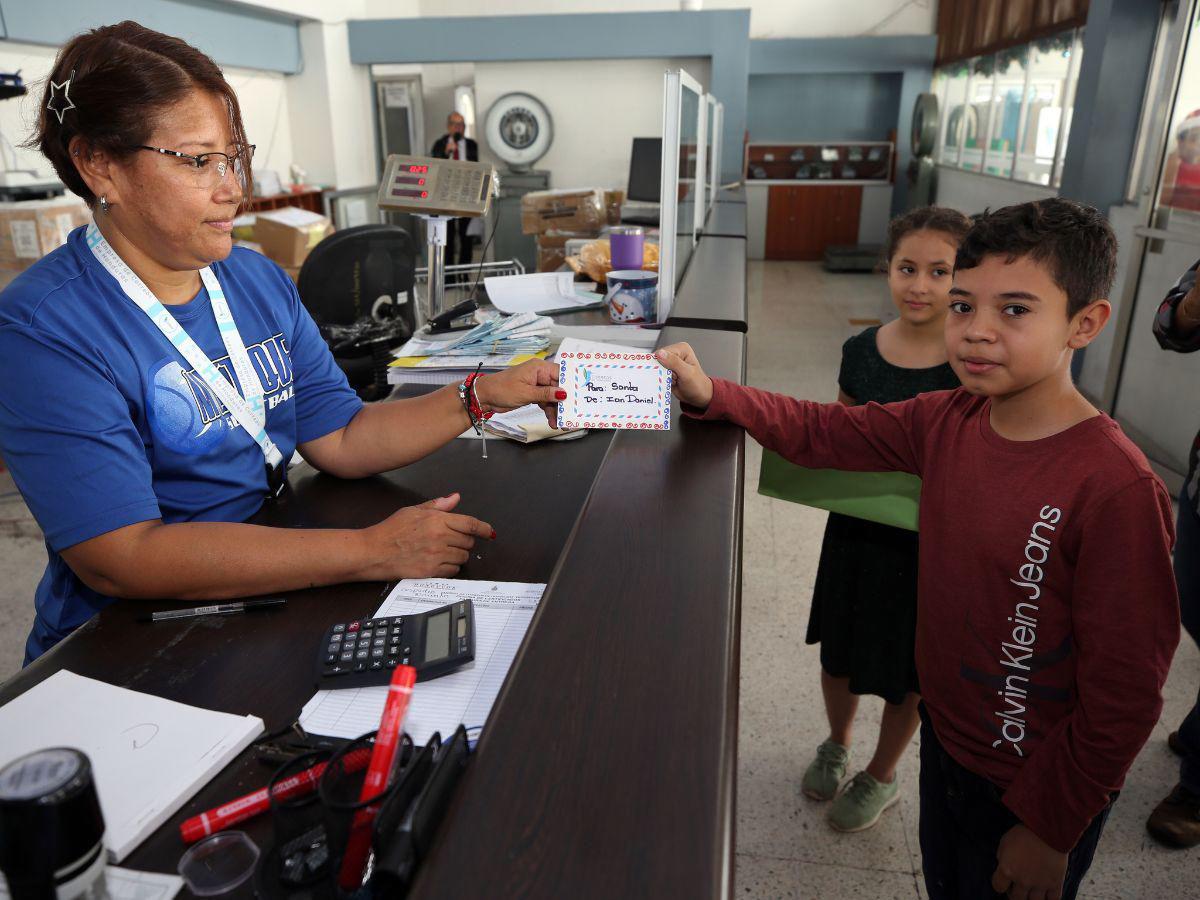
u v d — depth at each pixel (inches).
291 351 46.6
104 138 32.8
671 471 34.9
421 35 229.1
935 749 42.3
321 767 23.0
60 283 35.6
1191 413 117.8
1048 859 33.6
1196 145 117.2
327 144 236.1
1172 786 65.4
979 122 271.0
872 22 332.5
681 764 18.9
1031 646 35.2
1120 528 31.0
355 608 34.6
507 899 15.7
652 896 15.7
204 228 35.5
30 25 145.4
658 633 23.7
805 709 74.8
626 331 68.5
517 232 240.8
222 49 195.2
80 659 31.6
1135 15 145.9
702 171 117.2
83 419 33.9
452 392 45.4
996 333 32.1
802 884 57.0
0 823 16.6
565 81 227.8
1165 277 124.3
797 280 309.4
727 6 335.3
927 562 38.7
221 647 32.2
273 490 44.5
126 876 21.7
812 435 41.8
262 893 20.6
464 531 37.6
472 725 26.5
